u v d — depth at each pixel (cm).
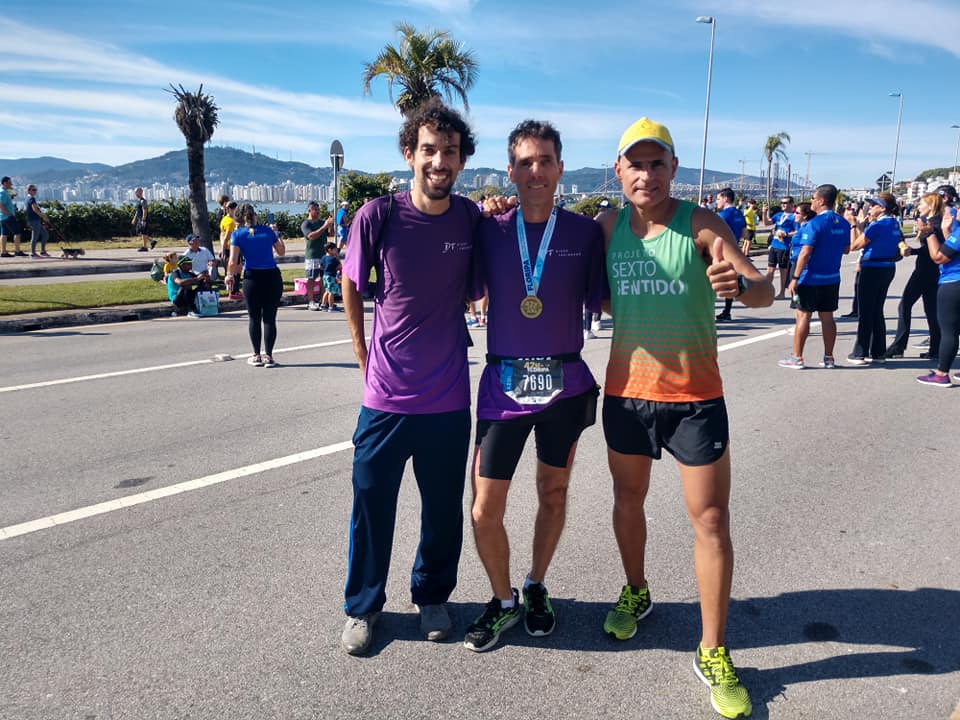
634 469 279
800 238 908
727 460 257
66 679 260
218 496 426
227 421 576
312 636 288
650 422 264
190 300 1198
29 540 369
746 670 267
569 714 244
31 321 1045
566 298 271
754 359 818
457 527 291
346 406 621
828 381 713
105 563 345
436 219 267
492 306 277
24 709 244
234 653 276
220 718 241
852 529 384
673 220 255
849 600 314
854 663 270
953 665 268
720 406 259
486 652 280
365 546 283
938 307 689
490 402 274
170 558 350
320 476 459
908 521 394
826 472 469
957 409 613
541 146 258
